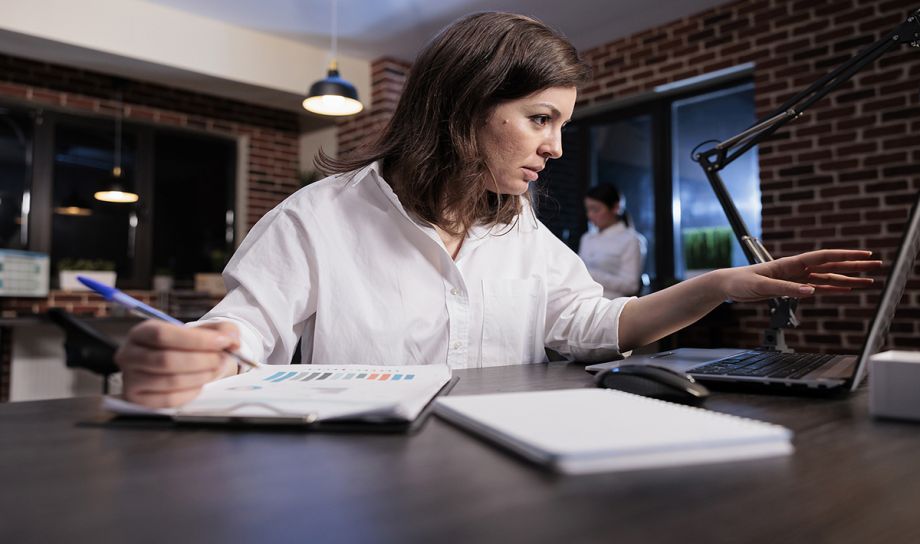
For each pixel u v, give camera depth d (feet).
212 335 1.81
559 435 1.36
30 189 14.71
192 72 14.05
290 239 3.43
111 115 15.51
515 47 3.29
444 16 13.88
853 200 10.92
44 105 14.66
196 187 17.61
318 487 1.17
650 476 1.22
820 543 0.90
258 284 3.28
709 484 1.16
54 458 1.38
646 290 14.02
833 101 11.21
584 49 15.12
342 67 16.19
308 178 17.75
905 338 10.32
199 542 0.92
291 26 14.49
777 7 12.00
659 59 13.79
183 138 17.03
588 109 15.39
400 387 2.04
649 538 0.92
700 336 12.65
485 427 1.52
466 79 3.33
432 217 3.57
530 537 0.92
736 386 2.36
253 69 14.75
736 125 13.67
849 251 2.80
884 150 10.62
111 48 12.91
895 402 1.77
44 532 0.95
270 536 0.94
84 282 1.81
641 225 15.08
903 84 10.45
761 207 12.02
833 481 1.19
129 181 15.65
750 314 12.18
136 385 1.74
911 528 0.96
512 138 3.35
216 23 14.23
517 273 3.95
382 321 3.44
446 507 1.06
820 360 2.87
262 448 1.46
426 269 3.59
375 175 3.59
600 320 3.58
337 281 3.43
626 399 1.80
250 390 1.97
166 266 17.13
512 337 3.82
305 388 2.01
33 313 12.91
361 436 1.57
